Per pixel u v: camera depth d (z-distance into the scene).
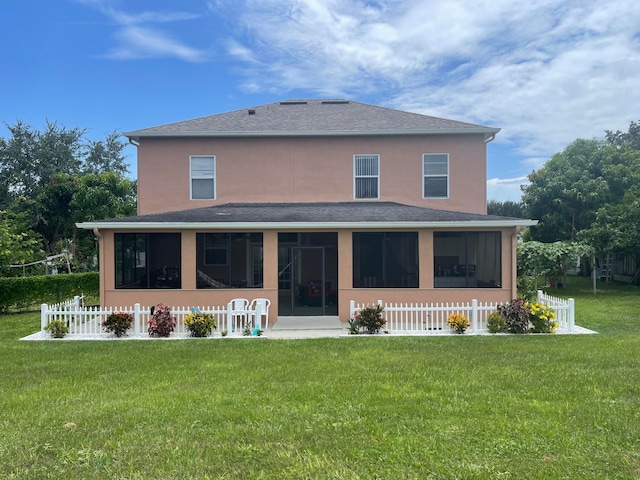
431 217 13.26
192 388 6.54
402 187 16.48
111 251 12.96
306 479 3.88
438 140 16.48
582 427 4.93
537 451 4.36
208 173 16.58
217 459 4.27
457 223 12.72
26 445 4.61
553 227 24.09
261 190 16.58
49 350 9.40
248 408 5.61
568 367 7.54
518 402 5.76
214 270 13.68
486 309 11.67
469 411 5.45
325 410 5.52
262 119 17.84
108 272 12.95
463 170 16.41
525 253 20.00
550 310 11.36
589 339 10.15
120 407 5.71
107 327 10.95
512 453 4.32
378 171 16.56
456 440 4.61
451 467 4.06
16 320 14.48
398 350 9.10
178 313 11.79
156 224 12.55
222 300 13.07
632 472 3.96
